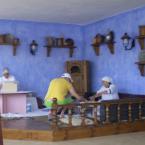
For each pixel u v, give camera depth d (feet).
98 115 17.67
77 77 26.00
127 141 15.40
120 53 23.03
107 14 23.48
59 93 18.06
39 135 15.84
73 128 16.15
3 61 25.22
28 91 24.13
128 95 21.45
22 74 25.82
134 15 21.58
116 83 23.57
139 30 20.44
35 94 26.23
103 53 25.09
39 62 26.43
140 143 14.92
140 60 20.25
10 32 25.43
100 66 25.53
